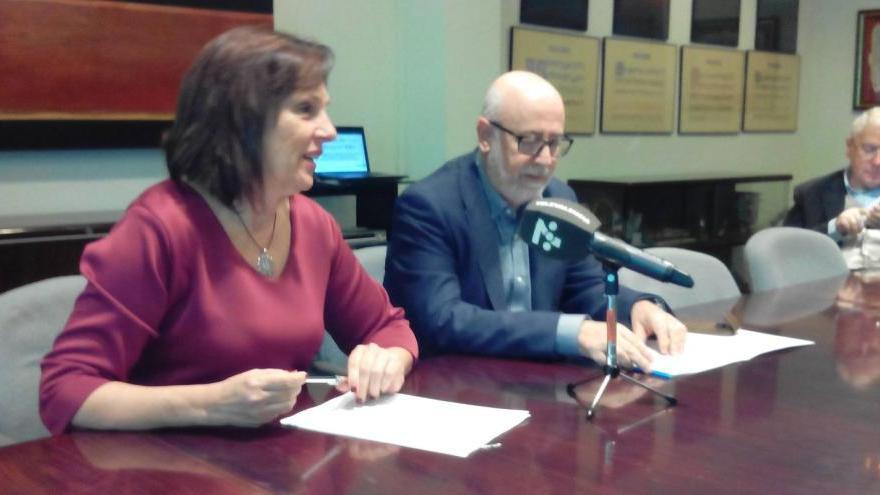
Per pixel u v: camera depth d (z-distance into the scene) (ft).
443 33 11.21
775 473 3.22
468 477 3.15
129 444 3.45
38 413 4.14
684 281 4.00
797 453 3.45
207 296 4.01
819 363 4.96
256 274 4.17
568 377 4.56
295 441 3.51
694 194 14.12
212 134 3.97
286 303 4.24
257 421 3.55
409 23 11.61
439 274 5.47
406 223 5.69
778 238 8.56
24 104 8.67
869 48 16.74
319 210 4.73
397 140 11.89
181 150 4.05
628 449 3.46
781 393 4.32
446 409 3.93
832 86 17.44
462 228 5.66
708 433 3.68
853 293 7.47
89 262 3.82
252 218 4.20
